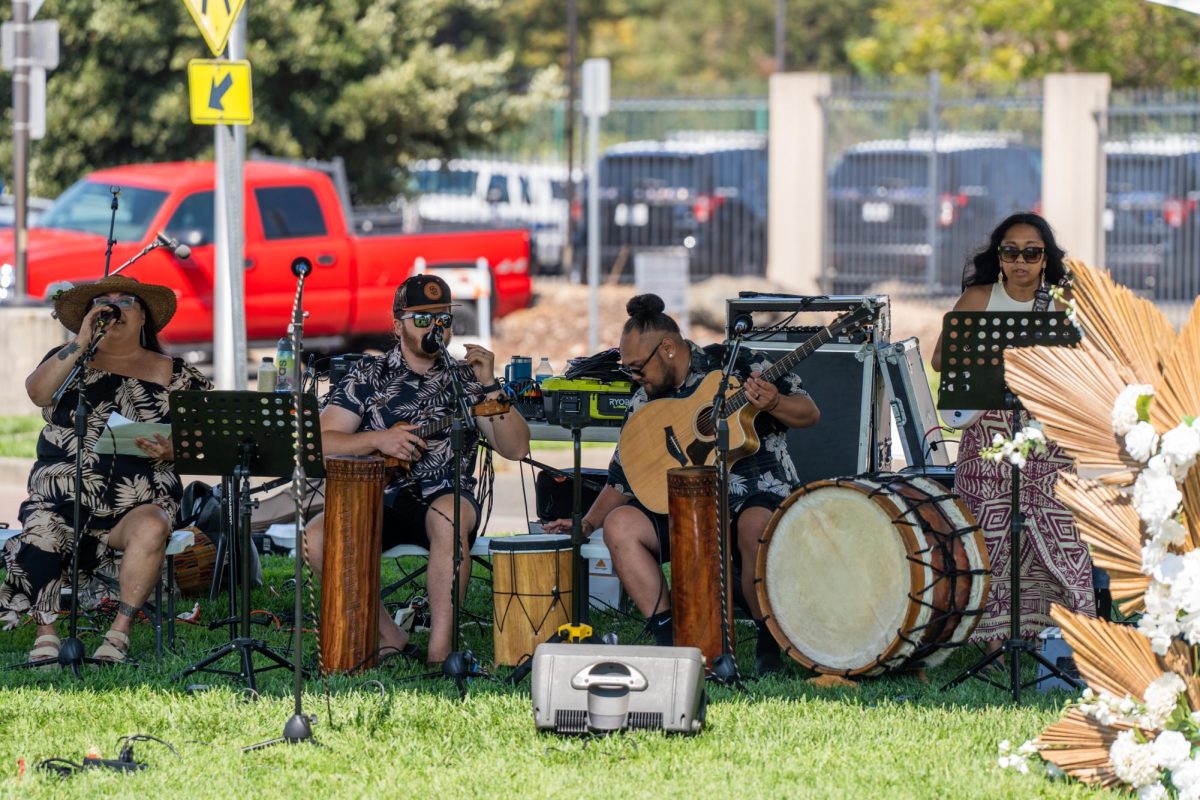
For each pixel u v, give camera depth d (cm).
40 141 4072
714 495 1166
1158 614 891
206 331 2809
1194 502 902
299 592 1034
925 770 963
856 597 1155
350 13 4162
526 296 3331
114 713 1095
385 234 3103
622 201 4291
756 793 924
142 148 4147
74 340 1253
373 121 4219
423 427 1259
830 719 1070
